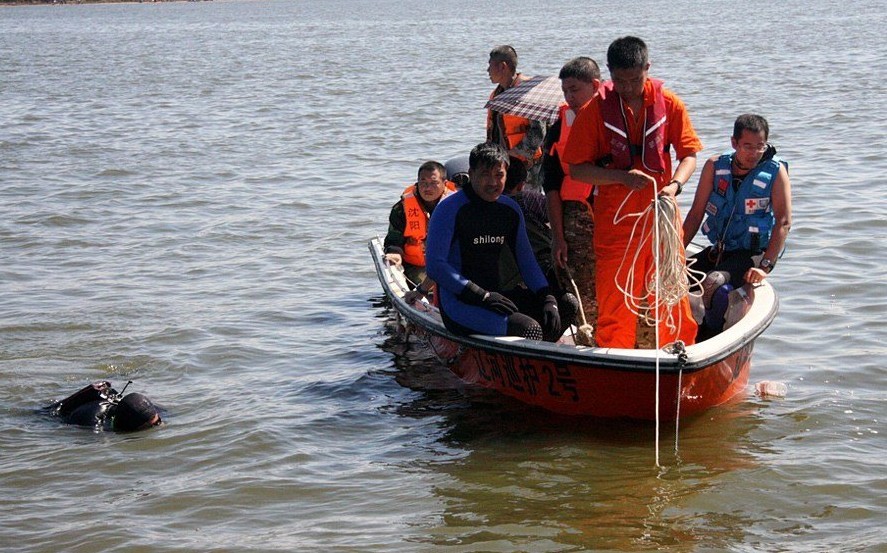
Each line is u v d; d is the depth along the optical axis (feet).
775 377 23.24
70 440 21.06
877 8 218.79
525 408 22.20
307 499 18.30
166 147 60.54
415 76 100.12
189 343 27.09
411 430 21.26
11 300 31.04
